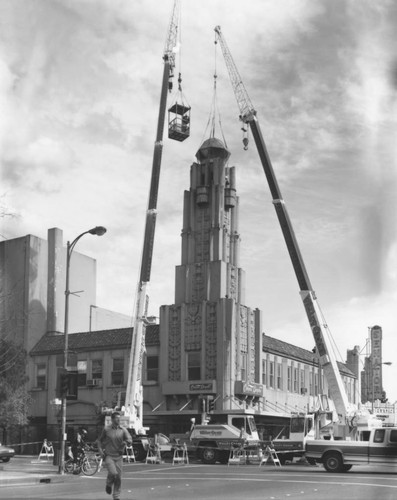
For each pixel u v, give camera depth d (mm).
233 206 63312
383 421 42000
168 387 57656
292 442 40656
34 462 41250
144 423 58344
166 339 59312
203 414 45781
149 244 49344
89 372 62562
